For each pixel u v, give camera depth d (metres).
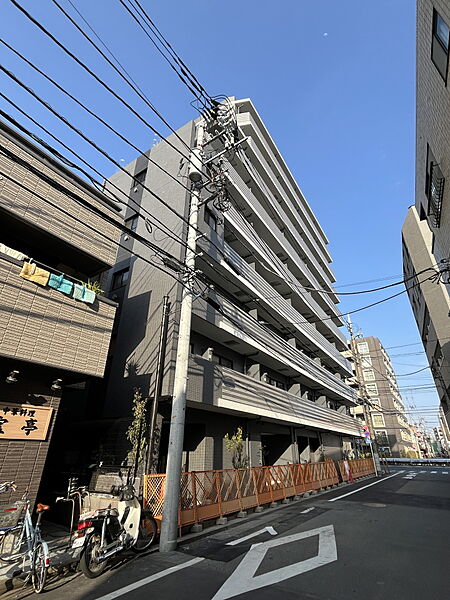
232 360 15.20
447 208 10.71
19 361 6.56
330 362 28.36
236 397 12.38
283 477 11.71
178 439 6.59
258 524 7.78
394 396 57.12
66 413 12.50
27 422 6.85
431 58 8.11
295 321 19.94
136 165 16.20
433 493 13.24
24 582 4.41
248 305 17.02
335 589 4.07
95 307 8.16
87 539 4.68
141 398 10.19
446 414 37.88
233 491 8.95
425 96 9.49
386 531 6.96
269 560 5.20
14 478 6.39
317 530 7.10
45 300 7.12
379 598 3.79
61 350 7.19
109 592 4.14
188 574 4.66
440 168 10.05
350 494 13.32
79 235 8.44
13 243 8.02
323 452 23.48
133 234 6.15
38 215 7.54
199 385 10.60
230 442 11.84
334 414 24.25
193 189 8.73
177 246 11.86
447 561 5.04
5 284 6.47
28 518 4.73
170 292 11.32
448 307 25.19
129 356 11.40
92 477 9.52
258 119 22.70
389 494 13.21
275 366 18.27
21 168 7.39
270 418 15.09
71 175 8.86
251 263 17.95
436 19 7.30
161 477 7.05
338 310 34.50
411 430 67.94
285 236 24.36
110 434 10.55
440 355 28.95
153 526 6.16
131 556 5.51
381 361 54.94
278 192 23.25
